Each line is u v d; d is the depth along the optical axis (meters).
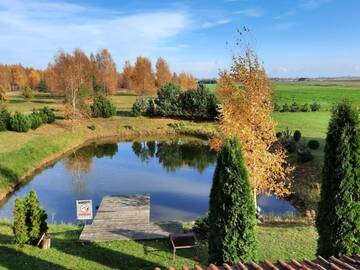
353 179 10.64
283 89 125.44
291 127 50.22
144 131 58.28
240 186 11.23
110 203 23.14
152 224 18.75
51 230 19.00
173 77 114.25
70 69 65.62
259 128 20.30
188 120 63.97
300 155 33.50
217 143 20.73
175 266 14.23
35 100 85.44
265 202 27.09
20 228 15.45
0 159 33.28
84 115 59.62
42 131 50.22
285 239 16.30
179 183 32.53
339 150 10.70
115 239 16.70
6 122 46.53
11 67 121.81
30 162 36.62
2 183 29.36
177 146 50.19
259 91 20.30
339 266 7.77
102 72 102.00
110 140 53.81
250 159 19.58
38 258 14.55
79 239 16.47
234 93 20.41
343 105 10.84
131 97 98.75
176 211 25.27
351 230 10.73
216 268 7.89
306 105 67.56
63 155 43.88
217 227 11.45
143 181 33.12
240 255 11.26
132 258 14.89
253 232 11.36
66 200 27.66
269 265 7.92
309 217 20.28
